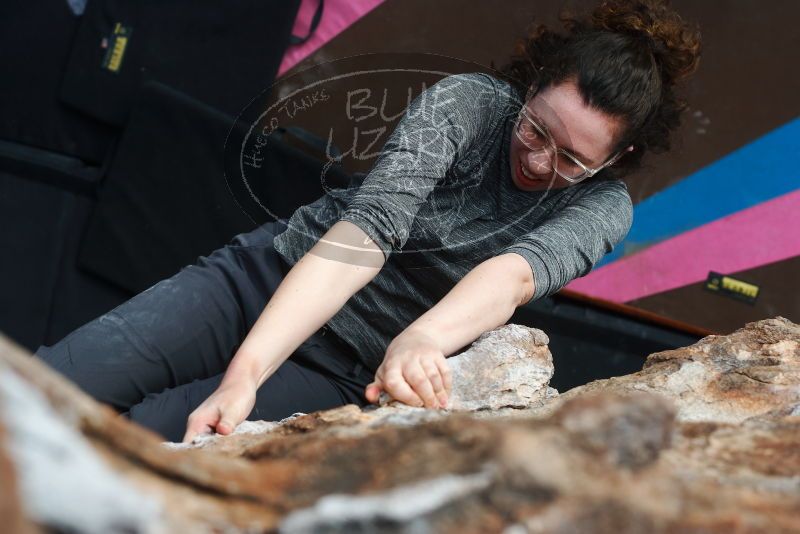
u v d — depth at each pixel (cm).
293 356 222
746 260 366
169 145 360
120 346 210
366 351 220
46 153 383
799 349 178
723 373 172
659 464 105
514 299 193
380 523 86
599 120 194
